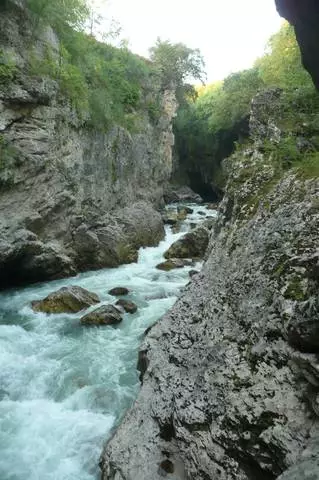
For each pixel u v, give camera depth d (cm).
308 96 947
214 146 4206
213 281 623
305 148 766
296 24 468
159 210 2944
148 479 430
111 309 1036
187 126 4422
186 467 428
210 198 4512
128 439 493
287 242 514
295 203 559
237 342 483
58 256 1391
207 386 465
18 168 1245
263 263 527
